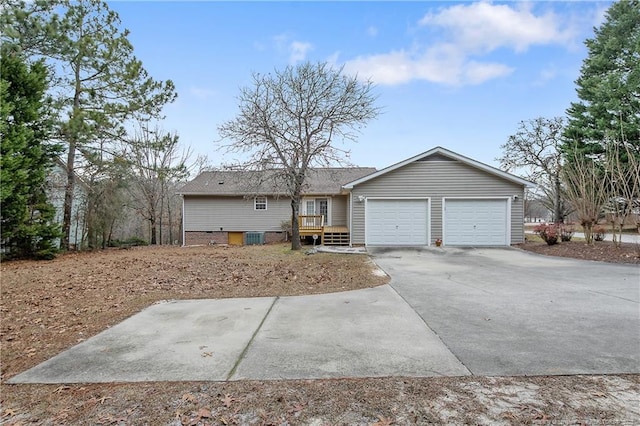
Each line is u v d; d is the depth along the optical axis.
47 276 8.69
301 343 3.94
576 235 19.73
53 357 3.69
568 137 23.48
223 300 6.09
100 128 15.30
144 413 2.60
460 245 14.66
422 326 4.47
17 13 12.59
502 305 5.46
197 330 4.47
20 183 12.68
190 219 19.98
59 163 16.09
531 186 14.62
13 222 12.78
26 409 2.69
